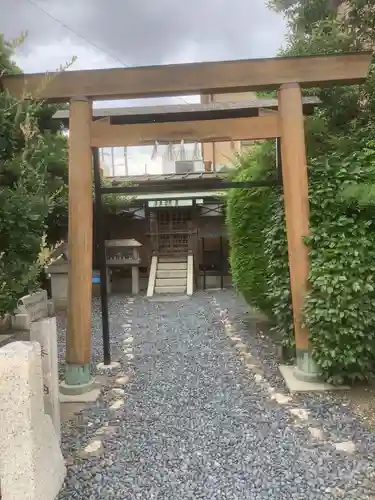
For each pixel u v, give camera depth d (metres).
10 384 2.46
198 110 5.40
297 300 4.64
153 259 12.88
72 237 4.75
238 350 6.21
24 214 3.04
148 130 4.84
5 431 2.46
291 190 4.66
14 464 2.47
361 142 4.97
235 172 7.96
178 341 6.86
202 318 8.55
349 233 4.48
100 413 4.17
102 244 5.71
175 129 4.85
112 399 4.55
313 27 6.45
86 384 4.69
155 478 3.02
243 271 7.02
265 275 6.46
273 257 5.36
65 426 3.89
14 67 4.71
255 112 5.61
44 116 6.53
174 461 3.23
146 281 13.26
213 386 4.81
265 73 4.68
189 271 12.34
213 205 13.30
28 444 2.48
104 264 5.73
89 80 4.70
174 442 3.53
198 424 3.85
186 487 2.90
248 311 8.98
